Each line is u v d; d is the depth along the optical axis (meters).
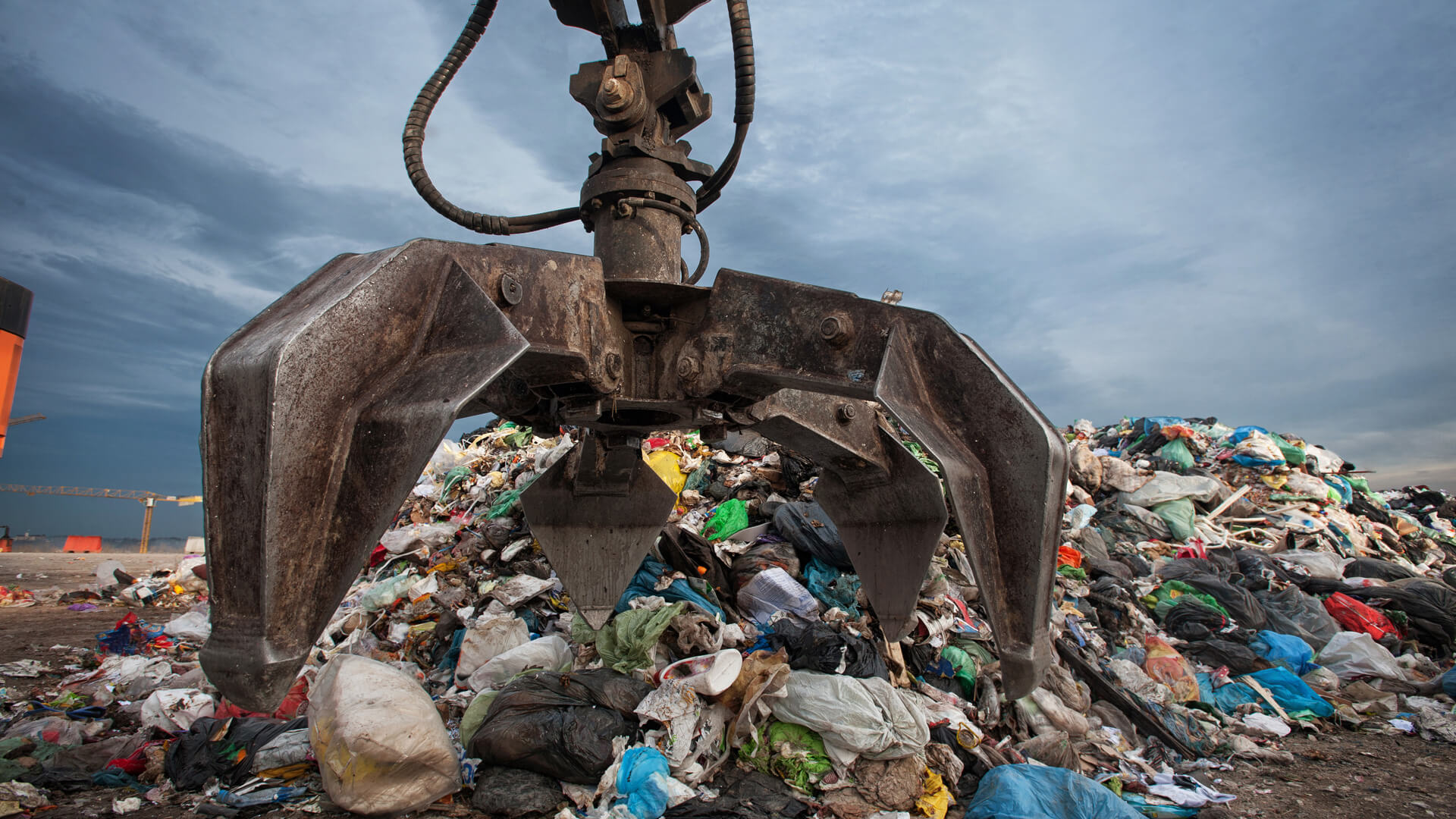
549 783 3.03
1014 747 3.66
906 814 3.02
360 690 2.94
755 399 2.64
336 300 1.59
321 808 2.95
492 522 5.46
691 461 6.53
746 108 2.92
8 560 14.57
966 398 2.09
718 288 2.53
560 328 2.19
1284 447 8.52
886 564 3.55
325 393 1.55
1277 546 6.99
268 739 3.36
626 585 3.98
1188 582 5.68
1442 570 7.90
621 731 3.21
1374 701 4.71
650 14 2.81
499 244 2.06
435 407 1.55
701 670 3.44
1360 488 9.23
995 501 2.00
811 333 2.31
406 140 2.99
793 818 2.96
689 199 2.95
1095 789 2.93
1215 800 3.32
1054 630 4.60
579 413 2.49
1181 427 8.60
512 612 4.53
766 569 4.56
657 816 2.86
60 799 3.09
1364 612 5.71
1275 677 4.75
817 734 3.29
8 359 10.77
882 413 3.42
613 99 2.74
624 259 2.79
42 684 4.84
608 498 4.00
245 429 1.46
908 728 3.21
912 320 2.19
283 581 1.44
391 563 5.56
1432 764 3.84
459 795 3.04
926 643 4.21
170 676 4.67
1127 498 7.18
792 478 5.67
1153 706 4.21
